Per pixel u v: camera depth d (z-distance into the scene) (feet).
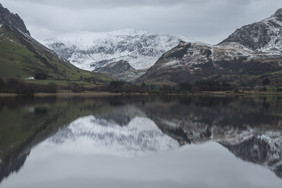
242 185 106.93
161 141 183.21
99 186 105.29
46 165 128.88
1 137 184.03
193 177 114.62
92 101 544.62
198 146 169.48
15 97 616.80
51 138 185.98
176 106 434.71
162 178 113.50
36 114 306.55
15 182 108.78
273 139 190.08
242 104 470.39
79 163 132.46
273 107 410.72
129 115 318.04
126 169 124.26
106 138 191.11
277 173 120.06
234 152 154.71
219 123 259.19
